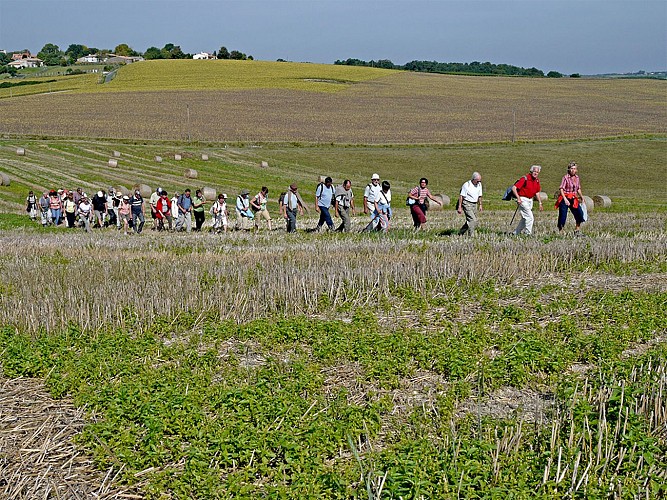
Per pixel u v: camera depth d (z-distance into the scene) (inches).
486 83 4753.9
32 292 511.8
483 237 746.8
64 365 358.0
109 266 610.9
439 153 2485.2
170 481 247.6
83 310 451.8
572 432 261.6
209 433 273.9
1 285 546.6
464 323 436.8
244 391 309.4
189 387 323.6
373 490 233.8
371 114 3292.3
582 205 787.4
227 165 2149.4
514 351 360.2
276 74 4672.7
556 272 581.6
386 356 363.3
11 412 310.3
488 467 243.0
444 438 268.8
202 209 1109.7
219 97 3676.2
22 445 278.7
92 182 1785.2
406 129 2923.2
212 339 410.6
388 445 270.5
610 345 370.3
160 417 286.7
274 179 1983.3
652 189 1957.4
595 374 331.9
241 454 258.4
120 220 1266.0
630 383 312.2
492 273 562.6
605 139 2743.6
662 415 284.4
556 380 331.9
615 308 448.8
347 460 261.9
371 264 570.9
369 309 472.1
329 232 903.1
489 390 325.4
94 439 277.9
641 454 253.3
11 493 243.9
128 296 484.4
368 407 299.9
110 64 6742.1
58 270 600.7
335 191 910.4
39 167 1921.8
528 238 712.4
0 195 1612.9
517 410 299.9
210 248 764.6
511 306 453.1
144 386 322.7
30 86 4404.5
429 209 1520.7
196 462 250.1
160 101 3526.1
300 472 245.9
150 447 264.5
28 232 1111.0
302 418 288.8
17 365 359.9
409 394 324.2
